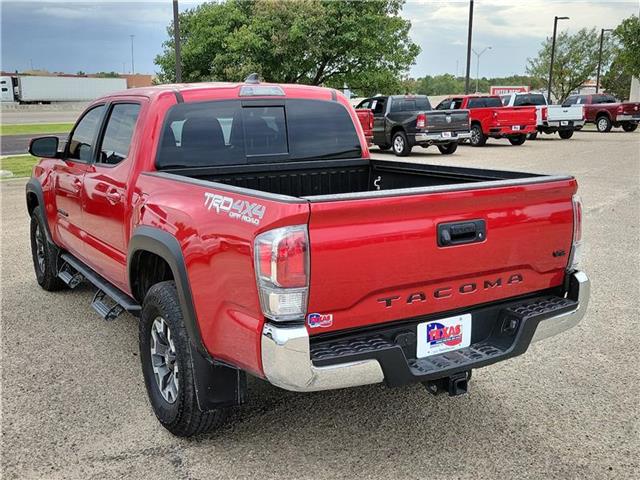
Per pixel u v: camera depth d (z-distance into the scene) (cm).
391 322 301
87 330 526
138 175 400
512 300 344
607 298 600
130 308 406
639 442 348
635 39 3888
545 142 2534
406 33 3188
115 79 6881
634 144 2361
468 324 327
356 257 278
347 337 291
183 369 328
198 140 426
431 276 301
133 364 457
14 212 1072
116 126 455
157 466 326
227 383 327
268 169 455
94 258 484
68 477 316
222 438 353
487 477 315
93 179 462
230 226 290
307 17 2925
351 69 3128
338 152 492
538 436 355
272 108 459
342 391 412
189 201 332
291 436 355
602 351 477
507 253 325
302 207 262
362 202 273
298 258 264
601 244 813
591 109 3194
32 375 438
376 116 2047
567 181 342
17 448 344
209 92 431
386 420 374
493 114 2261
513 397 404
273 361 269
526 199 327
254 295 278
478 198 306
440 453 338
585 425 367
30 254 794
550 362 458
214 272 301
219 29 2977
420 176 463
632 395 405
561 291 358
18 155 1953
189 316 322
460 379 313
